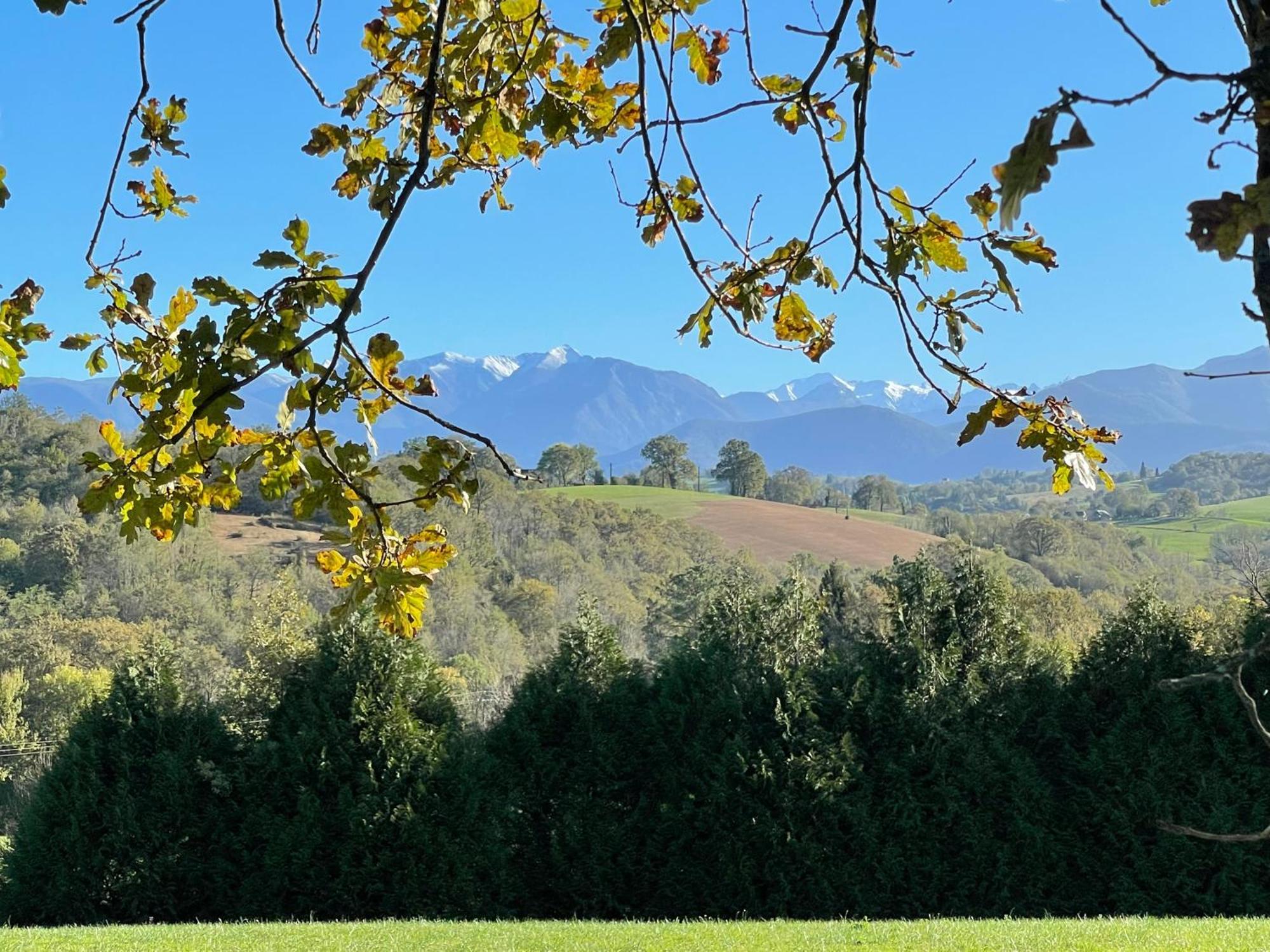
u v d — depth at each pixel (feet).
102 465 7.39
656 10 9.00
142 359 7.63
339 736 61.72
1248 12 3.89
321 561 8.41
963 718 62.13
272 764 61.21
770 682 63.67
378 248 6.89
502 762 63.46
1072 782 61.16
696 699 63.52
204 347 6.68
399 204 6.97
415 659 64.59
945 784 60.18
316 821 60.39
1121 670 62.28
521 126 8.90
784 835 59.52
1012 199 3.86
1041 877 59.36
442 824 60.95
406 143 9.46
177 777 60.70
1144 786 58.75
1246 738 59.00
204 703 64.95
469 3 9.12
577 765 63.16
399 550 8.55
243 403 6.71
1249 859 57.47
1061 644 72.13
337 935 46.32
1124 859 59.06
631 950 41.29
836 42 6.86
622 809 63.00
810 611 67.21
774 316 8.61
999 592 65.67
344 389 7.86
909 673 63.87
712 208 8.07
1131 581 231.50
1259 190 3.65
